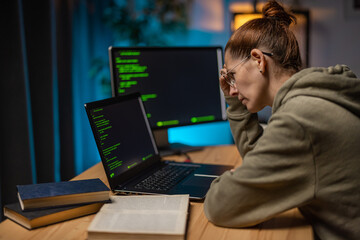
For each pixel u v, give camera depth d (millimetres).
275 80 868
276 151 736
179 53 1516
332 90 758
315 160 733
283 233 762
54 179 2041
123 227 719
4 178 1707
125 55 1393
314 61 3195
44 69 1971
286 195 755
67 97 2414
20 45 1705
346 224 766
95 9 3271
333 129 723
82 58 3027
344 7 3096
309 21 3127
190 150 1495
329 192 742
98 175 1184
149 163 1240
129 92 1407
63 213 806
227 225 787
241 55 894
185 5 3375
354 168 737
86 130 3096
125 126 1170
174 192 967
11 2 1669
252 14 2807
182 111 1525
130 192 979
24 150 1743
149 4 3322
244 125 1170
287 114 740
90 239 712
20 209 800
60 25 2320
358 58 3137
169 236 696
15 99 1709
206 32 3393
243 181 754
